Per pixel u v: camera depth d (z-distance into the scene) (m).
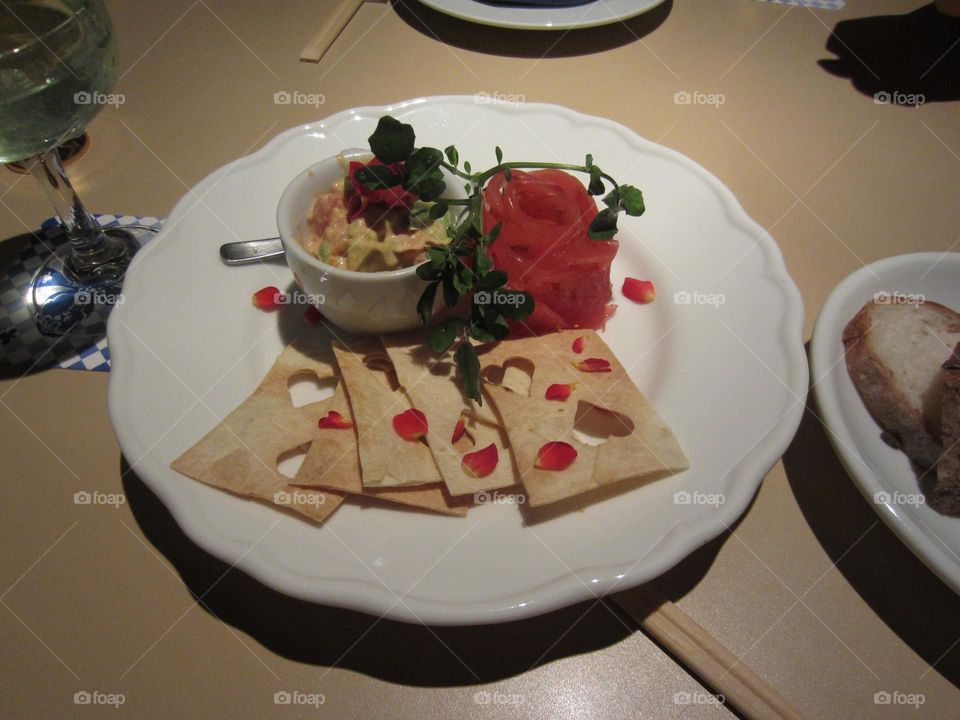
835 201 1.52
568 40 1.96
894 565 0.97
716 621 0.93
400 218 1.19
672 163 1.47
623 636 0.91
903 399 1.03
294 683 0.88
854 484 1.01
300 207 1.22
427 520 0.96
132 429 1.03
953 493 0.95
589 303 1.26
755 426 1.02
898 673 0.88
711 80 1.82
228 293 1.28
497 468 0.99
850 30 1.95
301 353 1.18
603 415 1.11
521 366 1.19
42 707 0.85
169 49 1.93
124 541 1.01
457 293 1.08
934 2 2.02
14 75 1.08
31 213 1.50
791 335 1.13
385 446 1.00
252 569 0.86
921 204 1.51
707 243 1.33
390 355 1.15
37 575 0.97
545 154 1.52
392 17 2.03
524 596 0.84
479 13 1.84
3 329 1.28
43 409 1.16
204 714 0.85
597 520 0.94
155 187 1.56
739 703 0.83
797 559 0.98
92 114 1.25
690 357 1.17
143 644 0.91
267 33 1.98
